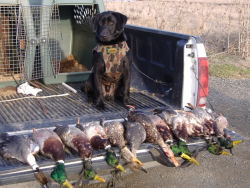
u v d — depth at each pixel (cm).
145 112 219
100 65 248
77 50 342
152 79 262
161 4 884
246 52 597
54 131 185
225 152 203
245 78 504
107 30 242
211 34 680
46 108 237
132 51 281
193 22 727
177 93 232
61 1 273
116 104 252
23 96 258
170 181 249
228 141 203
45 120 216
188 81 227
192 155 199
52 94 266
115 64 247
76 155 178
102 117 225
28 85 268
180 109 229
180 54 225
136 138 183
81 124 190
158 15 741
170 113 204
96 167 176
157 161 193
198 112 210
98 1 288
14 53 281
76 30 339
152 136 189
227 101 408
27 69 276
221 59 580
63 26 338
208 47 617
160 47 249
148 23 675
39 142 172
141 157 186
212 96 423
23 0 263
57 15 306
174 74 235
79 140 174
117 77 252
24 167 163
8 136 178
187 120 202
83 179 179
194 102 228
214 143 205
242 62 573
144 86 272
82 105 246
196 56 222
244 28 610
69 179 185
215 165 274
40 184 171
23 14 263
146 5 877
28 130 198
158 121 198
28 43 270
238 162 279
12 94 261
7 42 281
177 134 196
